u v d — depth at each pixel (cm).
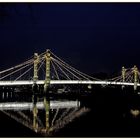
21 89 12725
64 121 5203
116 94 11406
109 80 13588
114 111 6462
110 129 4406
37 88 11075
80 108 7125
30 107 7388
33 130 4409
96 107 7312
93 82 12100
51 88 12494
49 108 7162
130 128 4466
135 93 12462
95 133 4162
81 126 4678
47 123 5022
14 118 5525
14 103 8412
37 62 11312
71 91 12631
